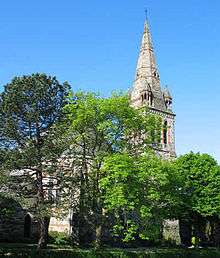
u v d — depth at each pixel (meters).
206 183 64.06
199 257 43.31
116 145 38.66
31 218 54.97
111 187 35.12
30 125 41.34
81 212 39.16
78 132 39.25
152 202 37.09
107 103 37.06
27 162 38.94
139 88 96.88
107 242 57.53
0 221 49.69
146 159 37.06
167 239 69.31
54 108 42.00
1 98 41.75
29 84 41.09
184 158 65.88
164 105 96.31
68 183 40.50
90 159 40.16
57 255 33.44
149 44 102.62
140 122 39.06
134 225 35.94
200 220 66.44
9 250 32.81
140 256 37.53
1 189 40.00
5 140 40.56
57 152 39.12
